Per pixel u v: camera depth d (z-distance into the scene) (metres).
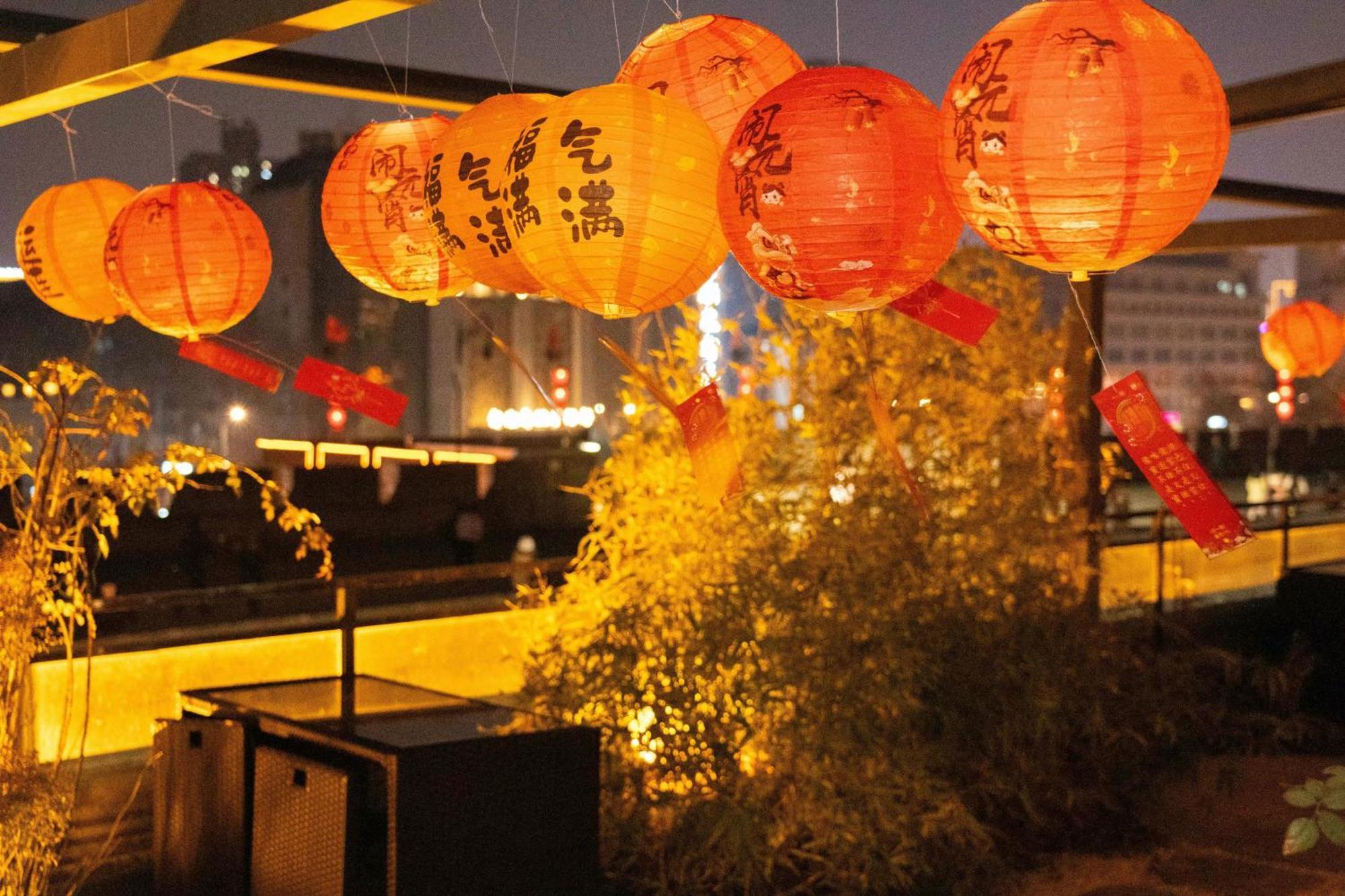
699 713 4.89
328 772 3.78
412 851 3.67
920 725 5.36
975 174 2.68
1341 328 8.50
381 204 3.83
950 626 5.41
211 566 11.51
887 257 2.90
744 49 3.52
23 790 3.96
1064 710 5.68
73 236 4.54
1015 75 2.59
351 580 5.27
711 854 4.90
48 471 4.17
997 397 5.93
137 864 4.89
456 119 3.54
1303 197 8.10
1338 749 7.13
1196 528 3.20
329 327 27.53
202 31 4.02
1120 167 2.56
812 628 5.15
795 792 5.14
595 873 3.97
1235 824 5.97
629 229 3.07
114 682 5.40
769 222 2.90
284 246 37.34
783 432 5.57
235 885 4.08
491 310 32.28
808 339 5.80
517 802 3.83
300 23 3.78
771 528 5.43
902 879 4.87
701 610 5.11
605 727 5.00
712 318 5.66
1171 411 86.81
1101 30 2.58
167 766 4.27
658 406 5.55
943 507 5.67
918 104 2.91
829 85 2.91
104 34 4.36
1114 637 6.16
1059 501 6.19
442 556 13.43
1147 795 6.07
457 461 15.10
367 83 5.37
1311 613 7.65
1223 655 6.93
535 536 14.26
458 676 6.46
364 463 16.39
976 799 5.61
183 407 41.62
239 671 5.77
